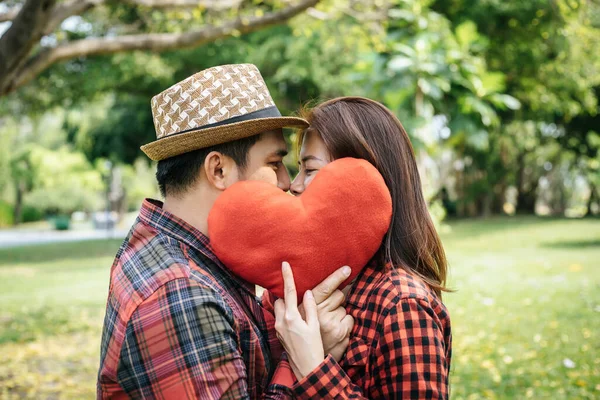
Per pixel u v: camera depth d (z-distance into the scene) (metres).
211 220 1.48
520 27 9.87
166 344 1.32
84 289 10.25
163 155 1.51
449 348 1.51
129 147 22.67
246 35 15.55
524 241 15.16
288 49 14.43
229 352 1.35
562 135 26.30
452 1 9.18
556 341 5.57
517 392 4.34
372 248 1.49
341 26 7.02
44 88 14.79
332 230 1.46
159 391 1.32
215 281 1.46
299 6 5.01
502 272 9.91
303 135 1.76
